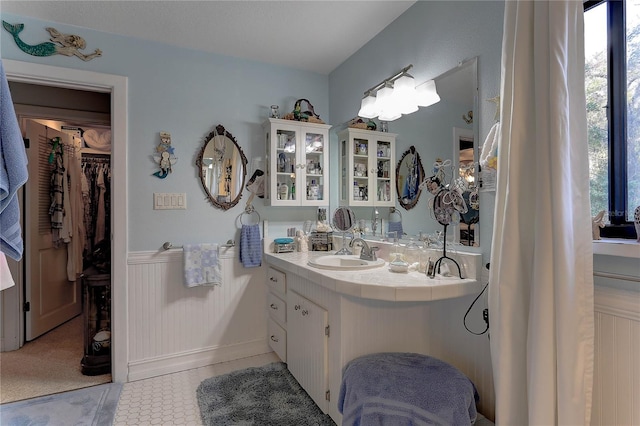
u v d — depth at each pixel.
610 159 1.11
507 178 1.14
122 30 2.11
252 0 1.81
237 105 2.49
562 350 0.97
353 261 2.03
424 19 1.78
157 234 2.24
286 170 2.51
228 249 2.45
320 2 1.83
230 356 2.44
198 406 1.83
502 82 1.18
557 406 0.97
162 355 2.24
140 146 2.20
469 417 1.21
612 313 1.05
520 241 1.08
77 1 1.81
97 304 2.32
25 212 2.75
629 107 1.07
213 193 2.40
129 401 1.89
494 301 1.16
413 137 1.85
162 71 2.26
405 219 1.91
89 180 3.72
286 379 2.09
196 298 2.35
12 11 1.89
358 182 2.34
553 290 0.98
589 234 1.04
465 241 1.56
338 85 2.65
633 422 0.99
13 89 2.52
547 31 1.01
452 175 1.61
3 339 2.60
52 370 2.29
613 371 1.04
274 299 2.37
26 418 1.73
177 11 1.90
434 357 1.64
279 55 2.46
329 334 1.64
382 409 1.20
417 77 1.82
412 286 1.36
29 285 2.78
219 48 2.35
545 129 1.01
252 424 1.64
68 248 3.30
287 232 2.65
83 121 2.73
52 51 1.99
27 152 2.74
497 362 1.11
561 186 0.98
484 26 1.46
